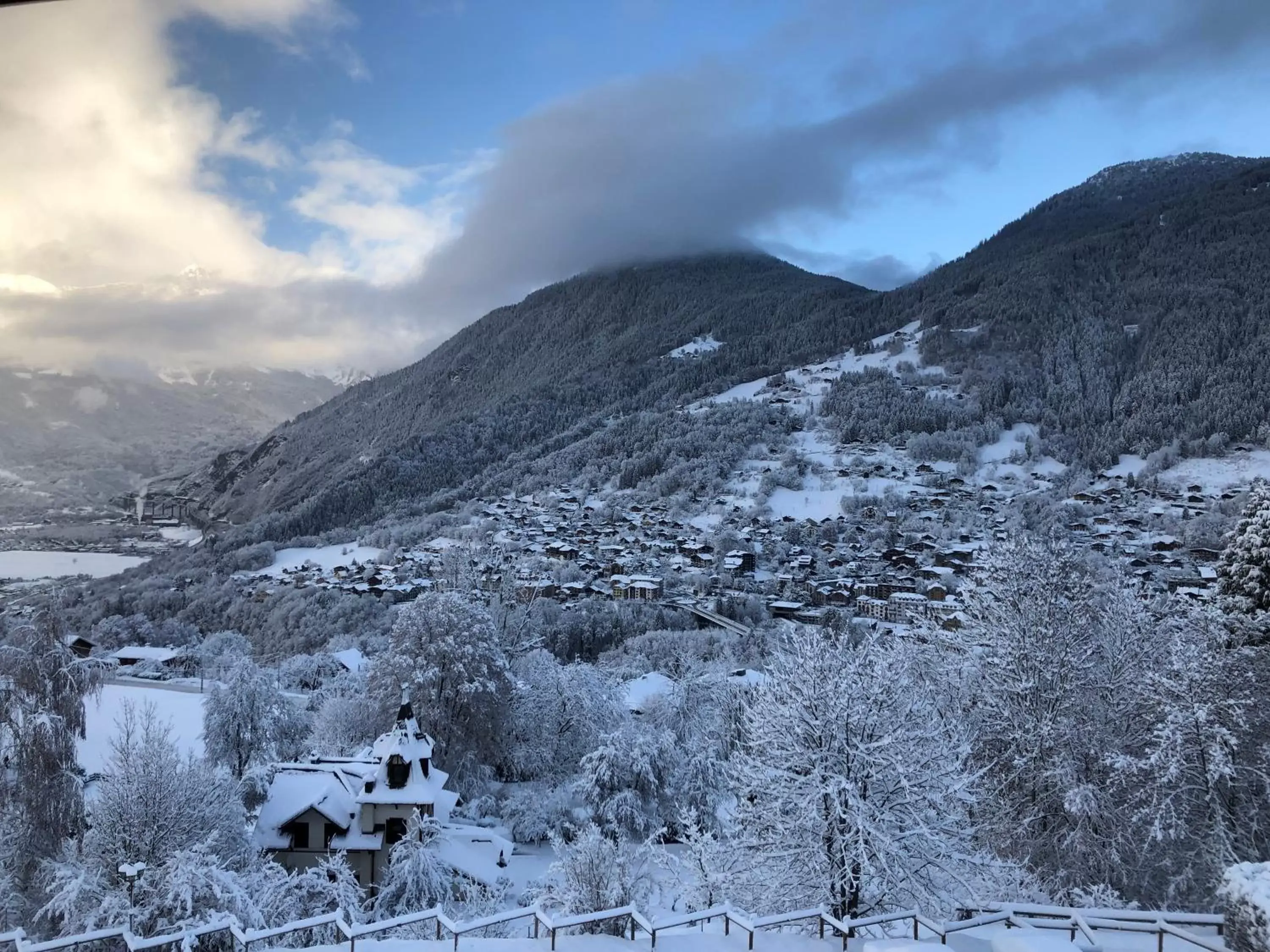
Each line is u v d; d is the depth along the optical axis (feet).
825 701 72.95
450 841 126.52
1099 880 82.07
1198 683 83.46
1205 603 115.55
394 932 85.61
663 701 197.26
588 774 157.99
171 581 536.42
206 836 93.35
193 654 363.76
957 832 72.23
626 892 82.84
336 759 151.74
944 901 68.33
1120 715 93.35
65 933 74.95
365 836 127.65
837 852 68.18
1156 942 48.47
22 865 92.53
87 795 119.75
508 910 107.14
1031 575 96.78
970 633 103.35
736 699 175.63
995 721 92.89
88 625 439.22
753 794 79.82
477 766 174.70
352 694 222.28
